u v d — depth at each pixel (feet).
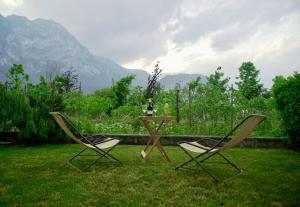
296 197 10.03
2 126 22.47
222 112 23.73
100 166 14.60
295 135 18.92
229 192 10.57
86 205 9.32
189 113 23.93
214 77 48.55
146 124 16.07
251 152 18.89
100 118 29.71
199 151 12.39
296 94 18.13
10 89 26.22
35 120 21.81
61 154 17.92
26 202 9.54
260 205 9.32
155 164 15.07
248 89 56.54
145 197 10.01
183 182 11.73
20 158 16.61
